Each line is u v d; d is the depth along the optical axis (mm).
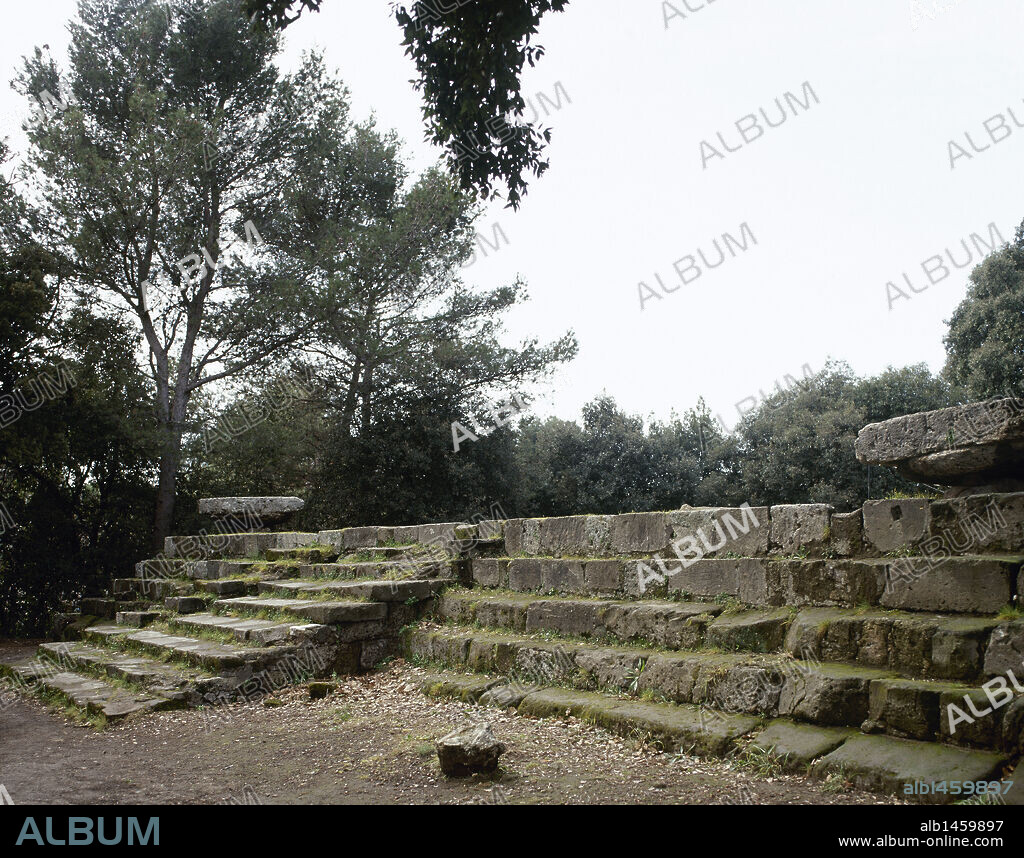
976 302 22406
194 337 23516
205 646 10688
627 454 33875
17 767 7000
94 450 21078
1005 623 5512
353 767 6395
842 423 29234
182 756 7160
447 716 7941
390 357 23484
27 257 19312
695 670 6973
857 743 5535
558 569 10016
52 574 21391
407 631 10664
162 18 22641
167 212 21938
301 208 24375
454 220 23906
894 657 6066
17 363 18875
